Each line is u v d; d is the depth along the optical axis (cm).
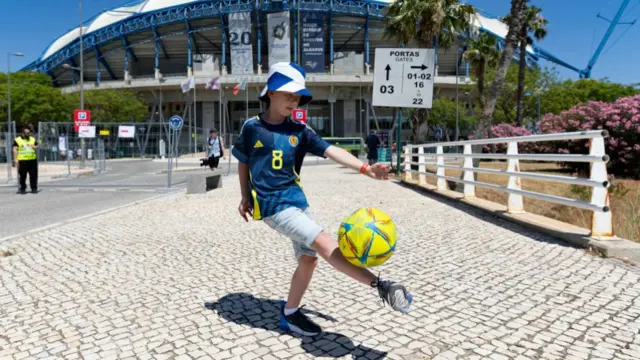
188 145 3478
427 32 2195
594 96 5700
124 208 957
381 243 245
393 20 2277
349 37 7481
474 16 2409
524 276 437
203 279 449
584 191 1006
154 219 812
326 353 284
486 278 435
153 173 2289
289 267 486
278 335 313
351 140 4297
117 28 7512
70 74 8625
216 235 664
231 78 6825
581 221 811
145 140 3681
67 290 421
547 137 615
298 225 274
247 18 6794
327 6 6794
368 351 286
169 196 1179
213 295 400
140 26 7344
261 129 286
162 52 7862
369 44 7675
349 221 254
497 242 580
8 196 1281
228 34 7462
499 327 321
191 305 375
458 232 650
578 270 449
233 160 3678
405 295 247
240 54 6894
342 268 263
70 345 302
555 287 403
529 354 279
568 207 927
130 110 6075
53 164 2736
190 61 7394
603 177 522
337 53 7388
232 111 8019
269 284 429
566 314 342
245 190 311
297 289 308
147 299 392
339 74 7219
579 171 1708
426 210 858
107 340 309
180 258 534
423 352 283
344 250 253
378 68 1381
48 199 1201
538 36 3681
